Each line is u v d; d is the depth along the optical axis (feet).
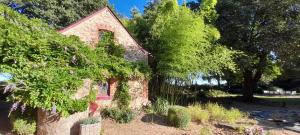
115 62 44.96
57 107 28.84
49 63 30.42
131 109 44.83
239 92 109.70
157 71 51.83
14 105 27.25
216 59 55.11
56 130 29.07
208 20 62.80
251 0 68.28
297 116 56.59
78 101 30.94
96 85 41.47
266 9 67.67
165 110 45.96
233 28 69.21
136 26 62.54
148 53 53.72
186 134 37.29
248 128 40.75
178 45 46.78
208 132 38.04
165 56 48.60
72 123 30.42
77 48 33.96
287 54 67.36
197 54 52.54
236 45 69.62
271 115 56.90
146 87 50.57
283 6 66.49
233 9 69.26
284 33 65.46
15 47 28.09
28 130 29.04
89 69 35.24
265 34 68.08
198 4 76.38
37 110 29.94
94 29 46.32
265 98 98.78
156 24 55.47
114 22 49.14
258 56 75.36
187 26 46.24
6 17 31.22
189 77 51.72
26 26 32.76
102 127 36.76
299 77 97.50
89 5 91.30
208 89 93.09
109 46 47.78
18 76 27.58
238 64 67.46
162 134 36.76
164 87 53.52
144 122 41.57
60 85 29.48
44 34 33.22
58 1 87.10
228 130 40.98
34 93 27.76
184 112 40.88
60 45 31.94
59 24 86.12
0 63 27.68
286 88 135.13
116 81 45.52
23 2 83.20
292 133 43.42
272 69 83.30
